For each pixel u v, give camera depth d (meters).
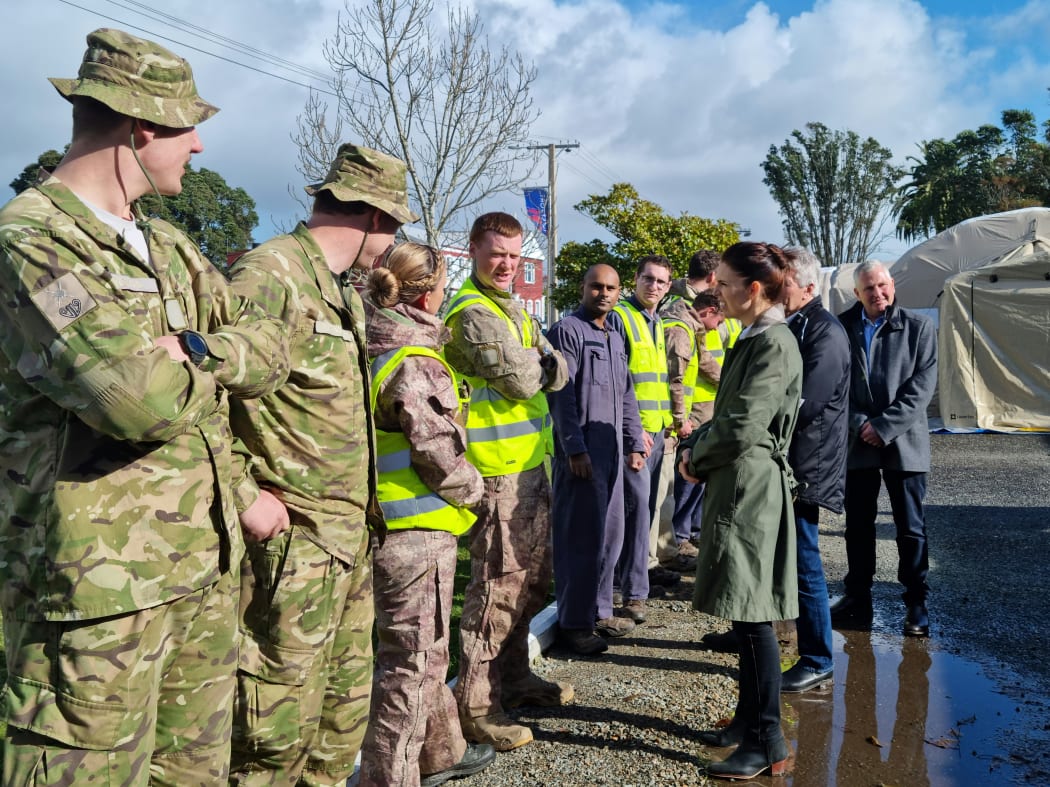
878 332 5.06
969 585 6.04
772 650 3.29
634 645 4.87
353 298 2.55
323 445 2.32
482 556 3.58
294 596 2.28
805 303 4.20
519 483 3.58
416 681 2.90
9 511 1.74
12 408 1.74
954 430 14.81
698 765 3.41
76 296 1.63
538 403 3.75
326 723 2.54
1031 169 44.88
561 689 4.00
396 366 2.85
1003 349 14.52
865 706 3.99
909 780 3.30
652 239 18.75
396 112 11.55
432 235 11.85
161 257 1.93
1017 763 3.42
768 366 3.30
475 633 3.56
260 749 2.29
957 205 46.94
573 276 19.81
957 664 4.52
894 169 49.19
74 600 1.68
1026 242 14.45
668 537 6.34
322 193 2.55
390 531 2.88
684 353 6.24
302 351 2.28
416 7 11.46
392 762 2.89
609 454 4.75
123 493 1.75
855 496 5.15
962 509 8.79
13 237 1.62
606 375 4.77
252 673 2.27
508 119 11.95
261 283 2.21
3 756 1.69
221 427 1.98
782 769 3.37
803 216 50.22
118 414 1.63
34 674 1.70
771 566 3.27
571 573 4.63
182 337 1.77
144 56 1.87
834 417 4.06
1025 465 11.42
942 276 15.76
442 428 2.86
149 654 1.80
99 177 1.85
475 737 3.55
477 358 3.45
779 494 3.31
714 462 3.34
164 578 1.79
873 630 5.10
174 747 1.97
